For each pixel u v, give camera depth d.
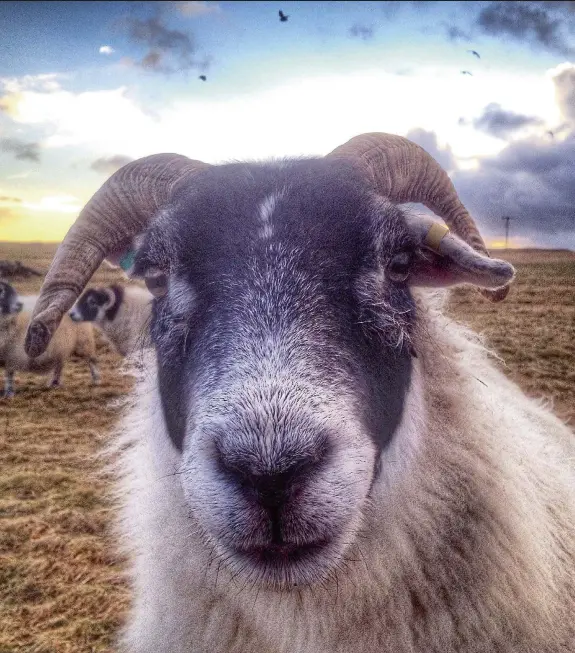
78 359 2.19
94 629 0.69
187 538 0.39
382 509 0.37
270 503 0.28
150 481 0.43
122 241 0.44
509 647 0.36
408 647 0.36
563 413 1.26
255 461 0.28
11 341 1.71
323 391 0.30
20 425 1.44
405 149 0.44
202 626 0.39
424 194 0.46
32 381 1.90
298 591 0.36
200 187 0.37
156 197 0.42
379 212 0.36
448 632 0.36
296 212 0.34
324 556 0.31
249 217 0.35
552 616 0.37
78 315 1.79
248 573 0.32
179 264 0.36
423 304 0.44
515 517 0.38
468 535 0.37
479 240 0.47
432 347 0.43
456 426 0.41
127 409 0.53
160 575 0.40
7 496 1.03
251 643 0.38
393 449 0.37
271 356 0.31
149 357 0.47
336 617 0.36
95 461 1.17
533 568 0.37
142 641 0.41
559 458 0.49
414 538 0.37
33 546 0.86
